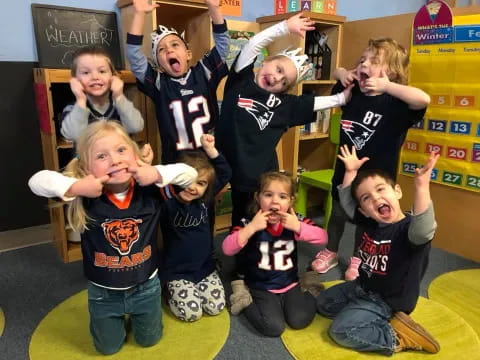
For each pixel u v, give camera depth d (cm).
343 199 157
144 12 165
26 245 218
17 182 215
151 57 195
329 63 258
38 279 185
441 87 204
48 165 203
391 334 140
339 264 204
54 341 145
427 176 126
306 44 265
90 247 130
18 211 219
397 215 143
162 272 168
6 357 137
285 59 174
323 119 271
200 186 157
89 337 147
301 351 140
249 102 175
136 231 132
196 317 155
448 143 207
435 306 167
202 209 164
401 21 220
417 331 139
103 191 130
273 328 147
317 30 261
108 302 133
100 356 138
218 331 151
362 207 146
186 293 158
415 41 210
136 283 133
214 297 161
